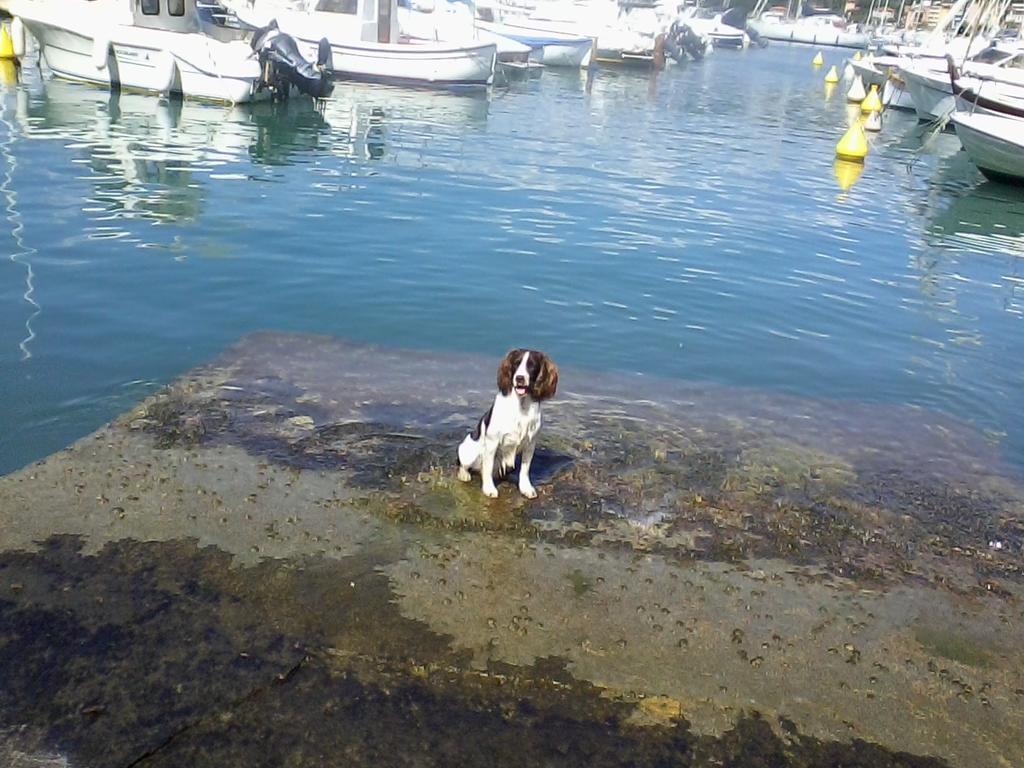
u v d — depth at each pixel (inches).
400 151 566.9
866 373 269.0
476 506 159.2
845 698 117.2
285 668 114.0
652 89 1165.7
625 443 195.3
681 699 114.1
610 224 417.7
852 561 153.6
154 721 104.3
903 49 1443.2
